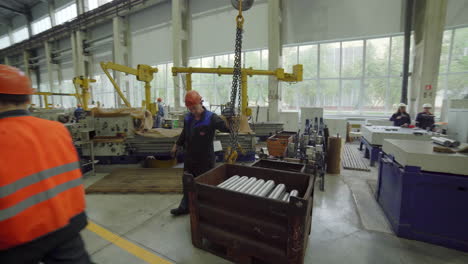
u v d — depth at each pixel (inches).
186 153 83.8
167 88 408.5
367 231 76.9
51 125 34.5
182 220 85.5
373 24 233.6
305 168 75.6
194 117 81.7
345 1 242.8
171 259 63.9
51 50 555.5
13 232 27.2
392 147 83.3
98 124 144.6
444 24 192.5
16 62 689.0
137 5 371.9
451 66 213.5
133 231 78.2
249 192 62.1
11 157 27.6
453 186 64.7
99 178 135.8
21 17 629.0
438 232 68.2
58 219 31.4
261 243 57.0
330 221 83.6
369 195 106.7
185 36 343.3
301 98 297.9
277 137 173.0
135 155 146.9
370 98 260.8
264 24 285.4
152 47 388.5
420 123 183.2
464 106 159.5
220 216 61.9
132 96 428.1
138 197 106.6
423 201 68.9
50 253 33.9
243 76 169.9
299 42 269.9
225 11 309.1
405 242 70.4
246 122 163.2
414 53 215.3
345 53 265.3
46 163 31.0
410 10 211.9
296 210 50.2
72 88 567.2
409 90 226.5
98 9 404.2
